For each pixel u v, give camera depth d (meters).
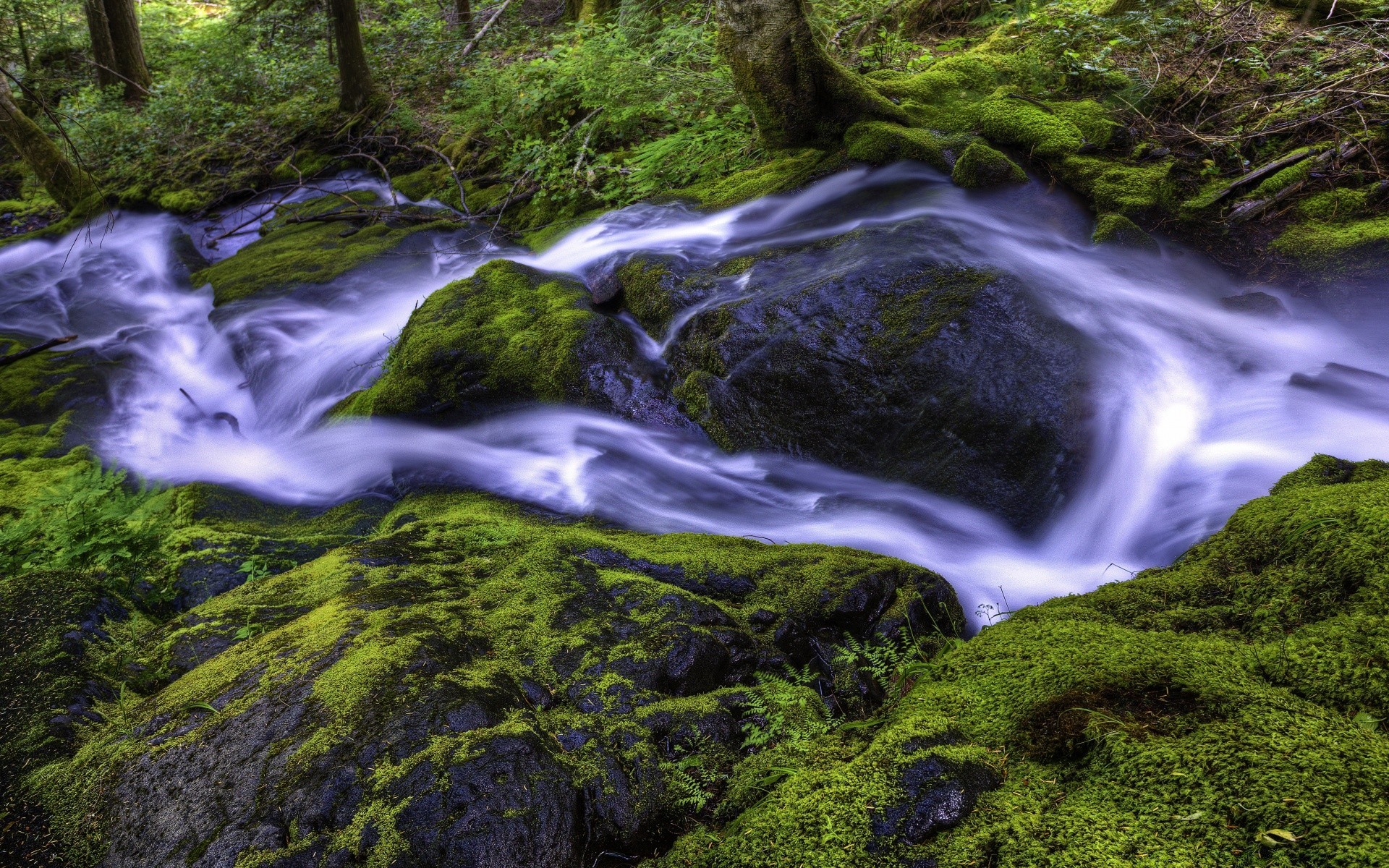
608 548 3.60
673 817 2.32
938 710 2.39
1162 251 5.78
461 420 5.62
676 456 5.11
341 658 2.64
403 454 5.55
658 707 2.56
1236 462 4.37
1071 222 6.07
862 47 8.80
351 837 2.02
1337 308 5.27
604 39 10.14
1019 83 7.31
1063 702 2.19
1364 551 2.53
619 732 2.45
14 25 18.31
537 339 5.70
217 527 5.00
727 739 2.54
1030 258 5.51
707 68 9.34
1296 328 5.24
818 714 2.69
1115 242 5.76
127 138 14.15
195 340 8.76
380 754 2.21
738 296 5.62
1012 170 6.21
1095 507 4.39
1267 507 3.05
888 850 1.90
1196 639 2.48
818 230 6.22
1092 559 4.26
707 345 5.39
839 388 4.97
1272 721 1.94
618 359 5.55
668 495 4.82
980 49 8.00
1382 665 2.06
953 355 4.81
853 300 5.20
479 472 5.22
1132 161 6.40
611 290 6.24
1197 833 1.71
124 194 12.59
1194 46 7.30
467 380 5.65
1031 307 4.98
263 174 12.16
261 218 11.16
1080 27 7.76
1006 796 1.97
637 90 8.93
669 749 2.47
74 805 2.35
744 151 7.77
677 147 8.05
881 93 7.16
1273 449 4.39
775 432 5.06
